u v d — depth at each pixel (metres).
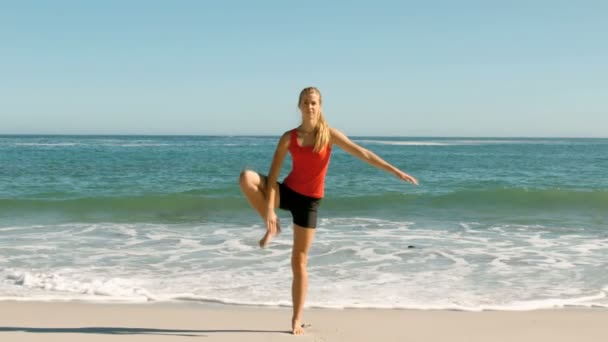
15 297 5.91
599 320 5.30
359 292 6.44
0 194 16.56
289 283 6.82
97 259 8.21
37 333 4.67
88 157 36.06
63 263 7.91
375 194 16.78
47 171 24.44
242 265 7.87
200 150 51.41
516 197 15.49
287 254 8.64
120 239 9.95
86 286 6.44
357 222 12.16
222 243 9.59
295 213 4.49
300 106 4.25
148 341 4.52
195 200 14.75
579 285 6.81
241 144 80.88
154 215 13.05
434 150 61.66
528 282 6.96
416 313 5.53
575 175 25.00
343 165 29.78
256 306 5.78
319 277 7.21
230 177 22.66
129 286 6.53
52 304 5.69
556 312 5.60
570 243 9.73
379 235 10.48
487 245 9.49
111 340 4.52
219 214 13.20
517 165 32.12
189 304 5.83
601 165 32.09
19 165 27.77
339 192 17.83
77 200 14.38
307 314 5.45
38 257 8.30
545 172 26.84
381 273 7.44
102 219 12.43
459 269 7.70
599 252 8.91
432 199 15.46
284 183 4.49
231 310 5.59
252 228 11.27
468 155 46.81
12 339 4.48
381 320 5.25
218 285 6.69
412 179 4.34
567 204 14.72
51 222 11.91
